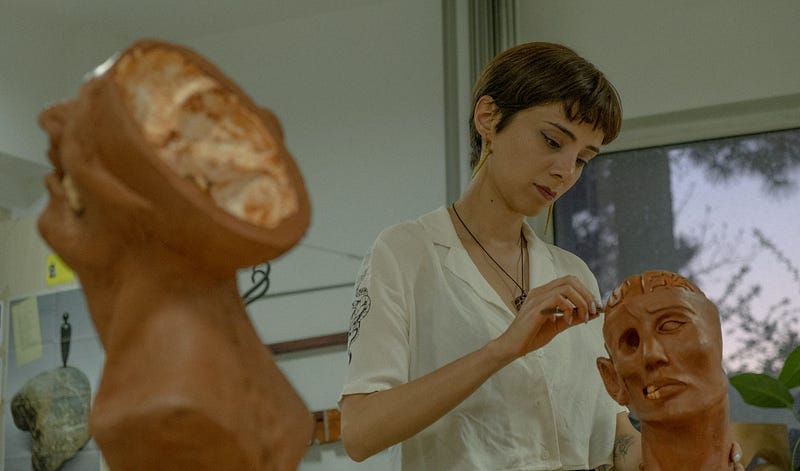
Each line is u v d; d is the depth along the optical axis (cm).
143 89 55
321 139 396
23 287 289
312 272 343
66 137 55
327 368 329
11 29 390
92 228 59
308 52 407
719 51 355
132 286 59
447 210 162
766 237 345
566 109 147
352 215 384
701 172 355
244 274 342
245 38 419
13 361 288
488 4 364
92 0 395
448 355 148
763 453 295
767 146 351
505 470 144
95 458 275
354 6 404
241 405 58
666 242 354
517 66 151
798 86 346
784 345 336
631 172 361
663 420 106
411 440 149
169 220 55
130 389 56
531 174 149
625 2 368
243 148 57
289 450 60
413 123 384
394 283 149
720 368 108
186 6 403
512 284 158
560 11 375
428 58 388
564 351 154
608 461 158
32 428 282
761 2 355
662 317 108
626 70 363
